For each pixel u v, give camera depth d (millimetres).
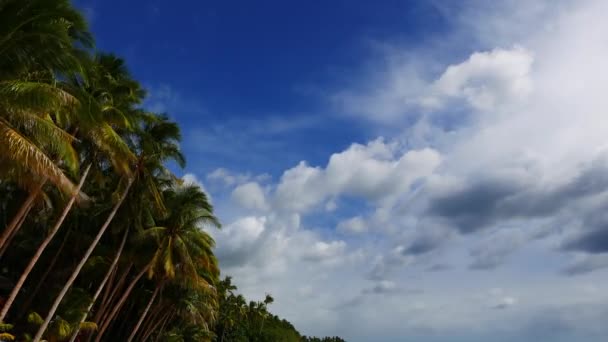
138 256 36219
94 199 35906
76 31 17625
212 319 52531
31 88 14227
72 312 32969
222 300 84250
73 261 38781
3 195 33188
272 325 127750
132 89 28172
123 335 50844
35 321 29906
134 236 34531
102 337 45688
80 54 17938
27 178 17656
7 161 16219
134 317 51469
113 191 32250
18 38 14492
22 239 39781
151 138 29438
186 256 34562
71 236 38688
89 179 32781
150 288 46094
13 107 14508
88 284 42344
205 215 35281
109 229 37625
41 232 40188
